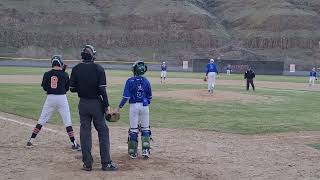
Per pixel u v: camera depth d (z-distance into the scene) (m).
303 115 22.02
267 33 105.62
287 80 62.69
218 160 11.51
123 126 17.02
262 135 15.98
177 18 109.25
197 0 121.88
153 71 82.12
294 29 105.56
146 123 11.47
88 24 109.00
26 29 104.25
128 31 108.44
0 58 88.06
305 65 97.38
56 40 104.00
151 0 114.50
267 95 33.41
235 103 26.75
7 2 108.75
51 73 12.19
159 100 26.94
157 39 106.94
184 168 10.44
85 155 9.96
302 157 12.16
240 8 117.19
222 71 81.31
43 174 9.52
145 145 11.37
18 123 16.67
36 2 110.12
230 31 111.44
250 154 12.41
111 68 85.44
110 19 110.69
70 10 109.44
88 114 10.03
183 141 14.19
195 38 106.50
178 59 101.56
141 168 10.30
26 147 12.27
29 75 52.56
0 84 37.72
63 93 12.30
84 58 10.05
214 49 103.31
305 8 113.31
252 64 80.69
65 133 14.75
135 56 102.56
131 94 11.30
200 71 82.75
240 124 18.41
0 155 11.21
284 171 10.51
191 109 23.14
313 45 103.56
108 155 10.07
